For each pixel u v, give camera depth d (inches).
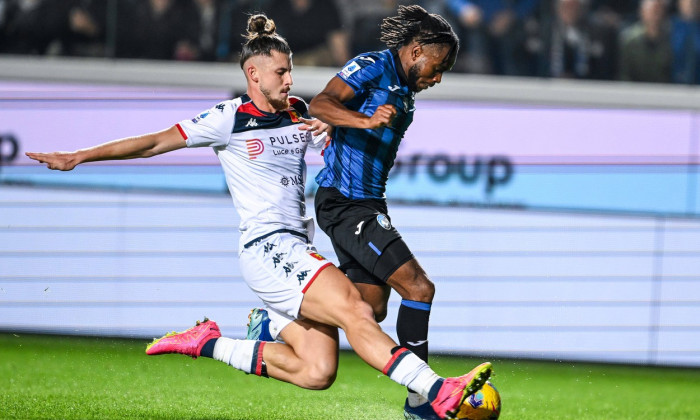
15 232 1004.6
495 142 1032.8
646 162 1028.5
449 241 1021.8
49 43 1082.7
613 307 1014.4
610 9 1098.7
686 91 1076.5
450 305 1014.4
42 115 1031.6
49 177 1011.9
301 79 1084.5
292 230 499.2
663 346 1007.0
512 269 1019.3
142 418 525.0
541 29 1099.9
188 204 1015.0
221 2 1090.7
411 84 503.5
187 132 482.9
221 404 604.7
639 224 1019.9
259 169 495.5
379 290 522.0
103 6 1082.7
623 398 783.1
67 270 1004.6
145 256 1010.1
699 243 1015.0
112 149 470.9
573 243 1018.7
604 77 1099.3
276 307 491.5
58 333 1000.2
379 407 631.8
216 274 1013.2
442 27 496.7
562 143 1032.8
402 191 1030.4
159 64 1077.8
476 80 1077.1
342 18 1093.1
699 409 730.8
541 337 1010.7
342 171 513.7
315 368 502.6
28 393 609.9
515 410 651.5
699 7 1091.9
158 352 531.5
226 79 1067.9
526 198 1029.2
